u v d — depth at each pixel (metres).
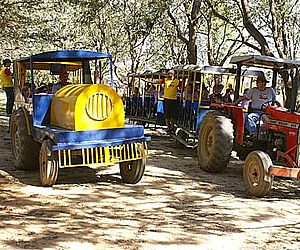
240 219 6.19
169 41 27.45
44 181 7.48
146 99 16.05
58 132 7.15
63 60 9.57
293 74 8.89
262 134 8.28
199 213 6.39
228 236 5.49
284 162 7.78
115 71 31.20
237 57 9.06
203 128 9.44
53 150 7.11
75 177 8.34
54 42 17.80
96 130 7.39
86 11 17.45
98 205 6.60
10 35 16.14
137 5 20.80
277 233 5.68
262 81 9.10
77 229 5.52
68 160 7.50
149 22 17.25
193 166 9.88
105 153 7.40
